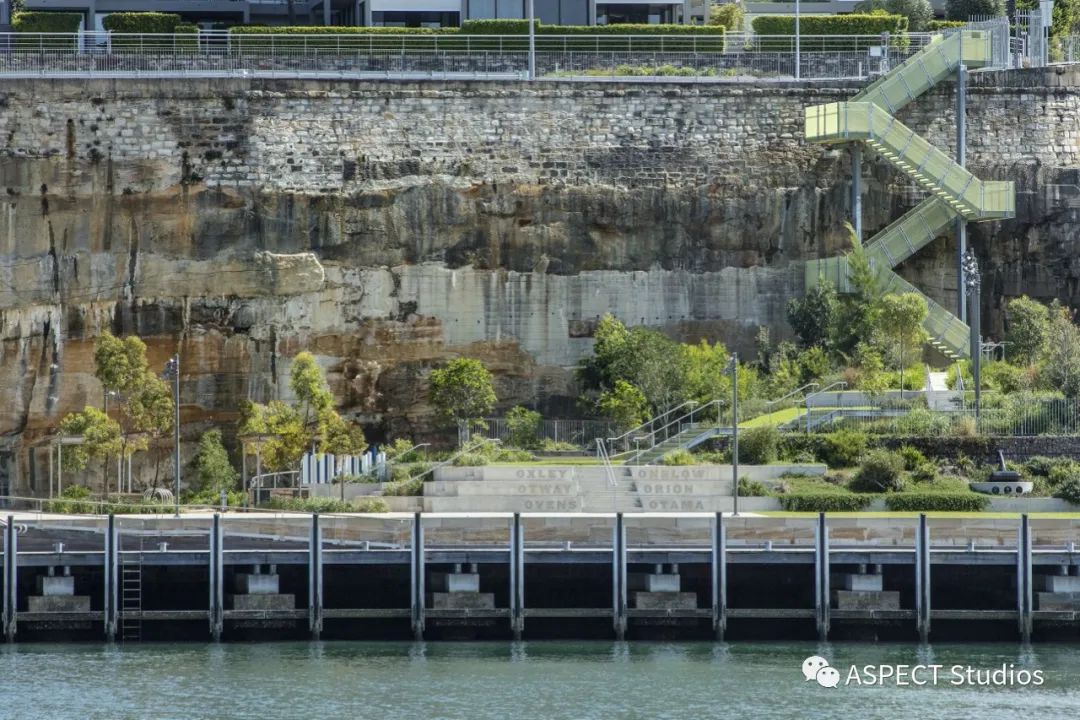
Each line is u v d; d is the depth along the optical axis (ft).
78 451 372.79
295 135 400.47
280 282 394.93
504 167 404.98
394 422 399.44
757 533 297.53
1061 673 277.03
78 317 392.06
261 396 393.70
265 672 273.13
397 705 256.32
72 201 394.32
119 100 396.78
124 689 263.49
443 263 402.52
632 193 407.44
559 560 291.79
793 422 369.09
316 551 289.33
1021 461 358.84
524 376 403.34
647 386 383.24
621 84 411.54
